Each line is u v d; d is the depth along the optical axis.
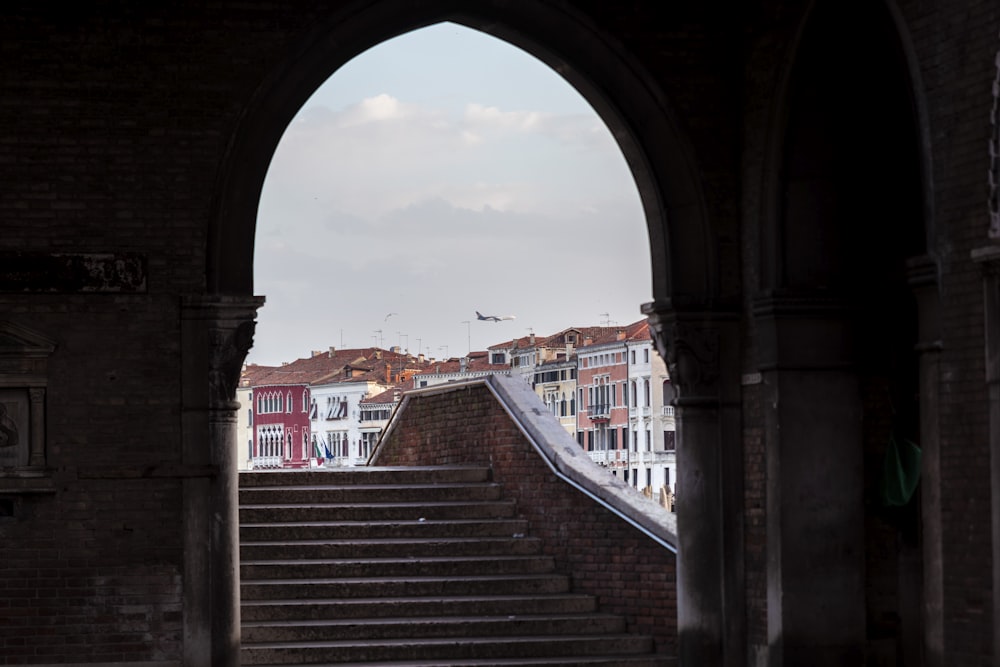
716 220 15.84
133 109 15.16
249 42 15.27
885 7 13.55
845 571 15.20
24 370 14.94
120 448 15.02
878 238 15.47
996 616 12.20
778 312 15.24
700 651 15.68
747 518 15.77
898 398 15.48
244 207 15.23
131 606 14.98
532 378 122.81
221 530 15.09
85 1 15.16
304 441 152.62
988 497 12.38
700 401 15.77
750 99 15.70
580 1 15.80
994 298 12.26
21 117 15.06
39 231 15.02
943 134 12.87
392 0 15.46
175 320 15.10
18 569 14.91
